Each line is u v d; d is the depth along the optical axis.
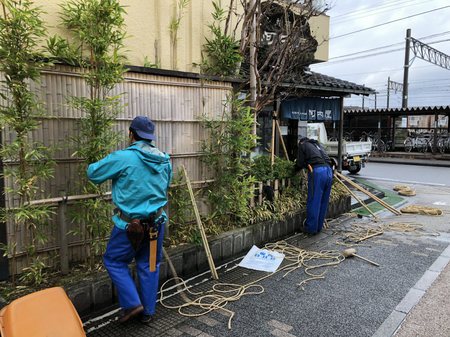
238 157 4.87
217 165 4.81
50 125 3.45
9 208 3.14
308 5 5.96
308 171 5.71
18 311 2.08
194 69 5.13
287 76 6.50
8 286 3.19
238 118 4.93
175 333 3.03
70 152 3.59
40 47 3.52
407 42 22.34
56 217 3.54
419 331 3.05
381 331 3.05
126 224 2.93
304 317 3.28
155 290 3.14
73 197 3.36
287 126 9.26
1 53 2.83
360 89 9.46
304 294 3.73
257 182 5.34
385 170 15.30
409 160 18.91
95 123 3.38
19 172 3.09
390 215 7.22
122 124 4.03
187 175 4.55
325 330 3.07
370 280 4.06
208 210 4.95
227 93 5.08
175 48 4.89
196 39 5.17
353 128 23.45
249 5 5.54
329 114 9.98
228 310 3.39
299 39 6.33
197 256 4.28
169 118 4.47
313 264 4.54
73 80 3.56
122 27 4.29
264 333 3.02
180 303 3.52
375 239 5.60
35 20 2.93
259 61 6.41
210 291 3.78
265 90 5.81
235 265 4.52
